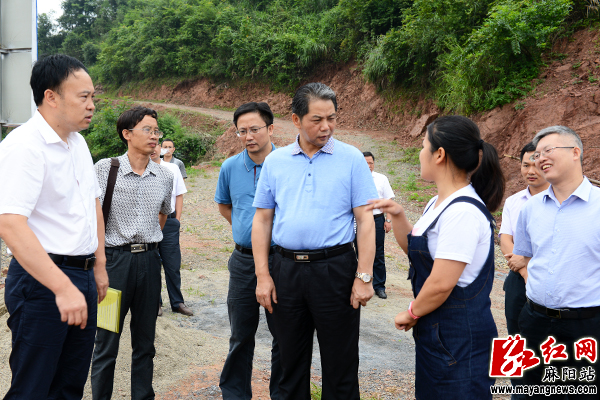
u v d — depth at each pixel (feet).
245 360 10.22
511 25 40.27
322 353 8.18
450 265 6.24
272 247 9.92
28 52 11.70
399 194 39.88
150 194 9.72
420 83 60.70
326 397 8.34
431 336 6.60
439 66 53.88
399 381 11.84
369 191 8.12
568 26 42.88
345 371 8.16
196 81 105.70
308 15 94.63
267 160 8.69
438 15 53.83
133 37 121.49
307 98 7.75
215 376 11.35
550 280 8.24
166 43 112.37
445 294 6.33
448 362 6.43
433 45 54.44
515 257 9.95
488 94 43.65
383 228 19.38
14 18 11.70
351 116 70.69
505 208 11.53
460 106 46.47
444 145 6.66
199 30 105.19
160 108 98.22
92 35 177.58
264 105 10.43
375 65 65.00
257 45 92.38
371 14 73.26
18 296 6.78
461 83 45.96
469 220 6.29
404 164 48.39
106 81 133.49
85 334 7.52
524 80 41.70
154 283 9.73
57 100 6.82
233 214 10.52
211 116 86.89
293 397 8.50
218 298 18.54
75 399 7.79
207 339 13.91
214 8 107.24
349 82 75.31
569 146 8.20
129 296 9.44
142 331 9.62
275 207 8.71
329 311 7.92
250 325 10.09
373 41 71.87
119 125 9.64
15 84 11.82
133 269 9.41
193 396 10.30
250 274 10.02
